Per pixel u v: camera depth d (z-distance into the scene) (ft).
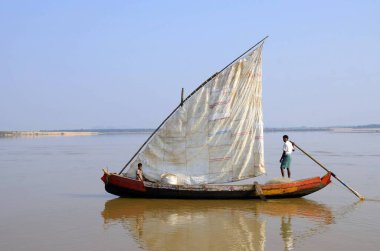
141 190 69.10
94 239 48.19
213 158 69.62
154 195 69.87
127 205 66.64
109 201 69.97
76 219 57.62
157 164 70.44
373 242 46.80
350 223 55.11
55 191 81.10
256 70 68.85
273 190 69.41
